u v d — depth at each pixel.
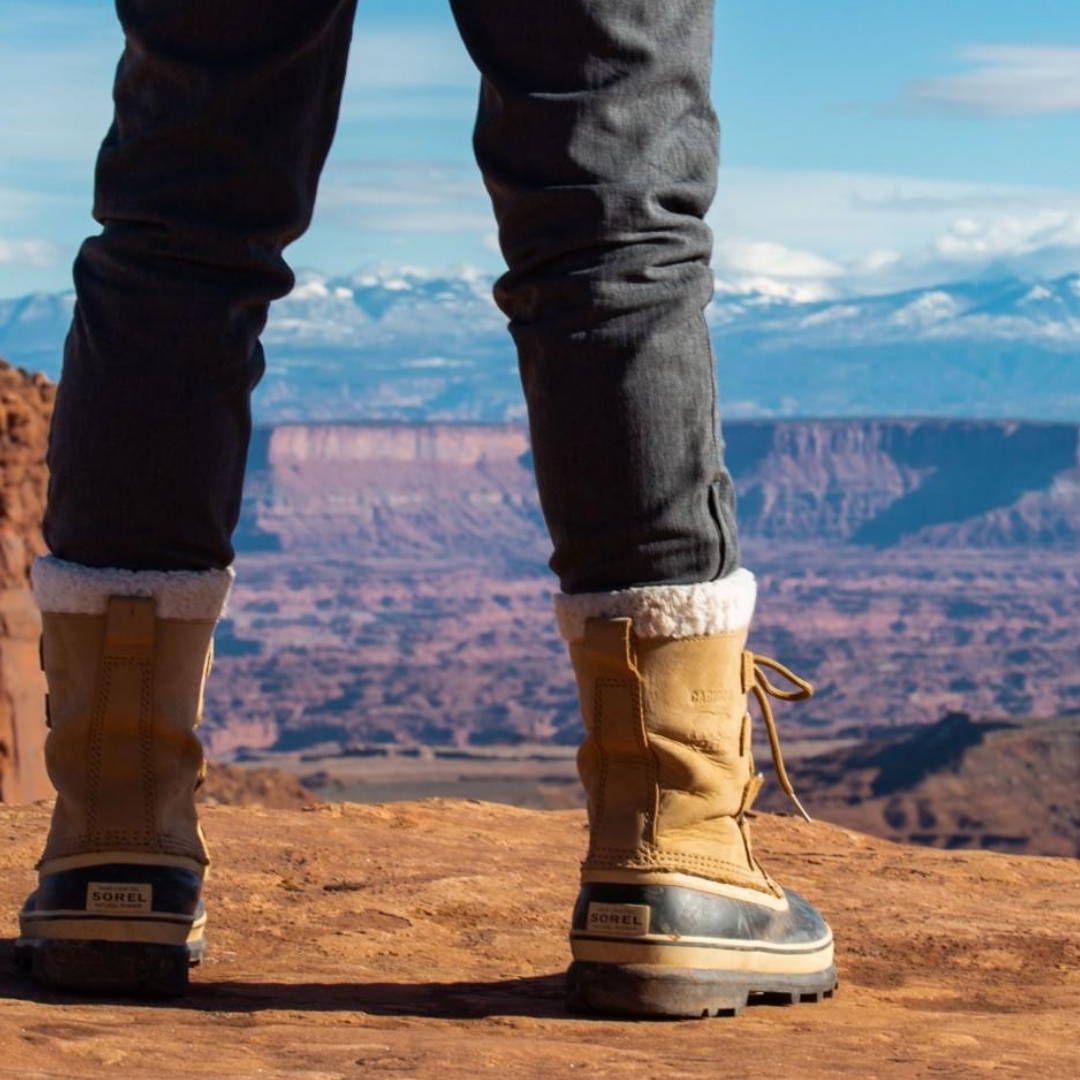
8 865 4.05
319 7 2.87
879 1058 2.52
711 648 3.00
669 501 2.91
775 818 5.48
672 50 2.81
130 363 2.93
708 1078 2.31
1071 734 149.38
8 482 33.44
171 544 3.02
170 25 2.87
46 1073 2.10
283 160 2.92
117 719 3.04
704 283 2.90
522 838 4.97
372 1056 2.38
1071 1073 2.44
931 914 4.14
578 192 2.78
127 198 2.91
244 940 3.61
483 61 2.84
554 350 2.86
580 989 3.01
